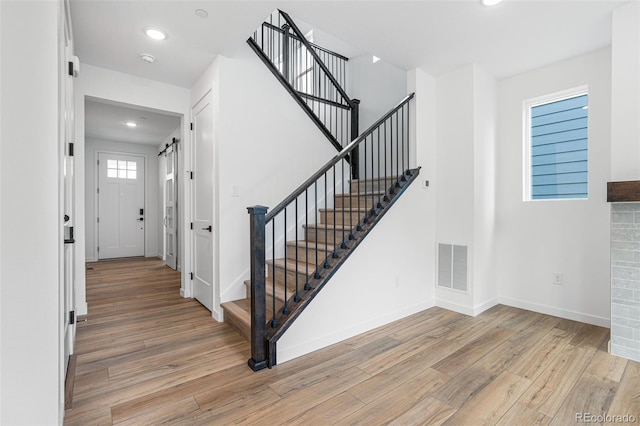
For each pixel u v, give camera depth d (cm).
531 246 332
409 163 342
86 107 443
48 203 128
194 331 277
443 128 347
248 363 218
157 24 247
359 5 229
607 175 285
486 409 170
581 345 247
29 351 124
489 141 343
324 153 389
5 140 121
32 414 125
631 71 220
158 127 548
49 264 128
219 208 301
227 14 235
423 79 341
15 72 123
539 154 337
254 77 323
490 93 345
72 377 199
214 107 308
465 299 326
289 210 357
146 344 251
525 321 302
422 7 231
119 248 685
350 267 269
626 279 225
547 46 285
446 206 344
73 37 262
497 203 356
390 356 231
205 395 183
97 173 657
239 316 266
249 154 320
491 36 269
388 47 289
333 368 214
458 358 227
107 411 168
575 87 304
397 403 175
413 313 326
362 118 480
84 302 317
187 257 379
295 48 441
